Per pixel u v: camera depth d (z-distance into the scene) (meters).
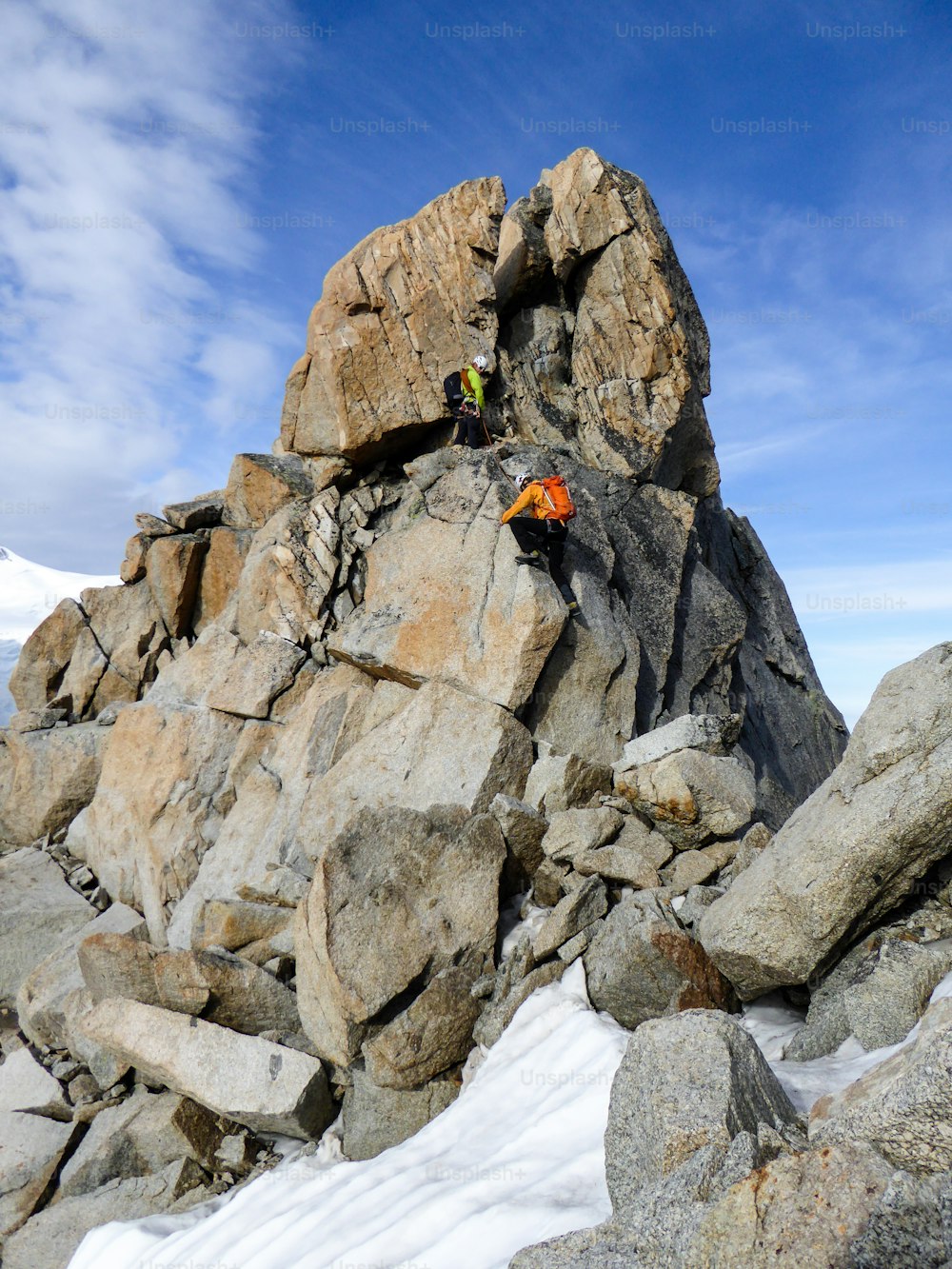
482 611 13.02
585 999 8.52
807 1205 3.73
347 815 12.61
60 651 19.86
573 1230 5.03
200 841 14.52
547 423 16.38
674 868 10.16
